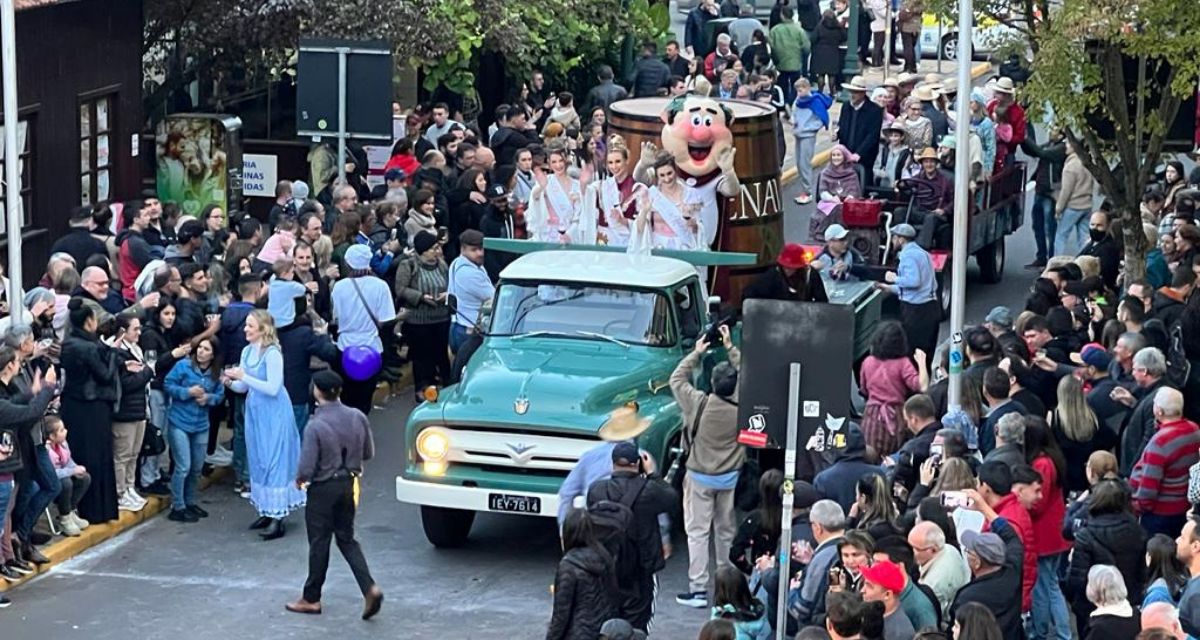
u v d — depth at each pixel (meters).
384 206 20.78
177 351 16.67
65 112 22.70
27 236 22.03
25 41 21.72
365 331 18.59
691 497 15.09
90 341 16.12
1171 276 19.30
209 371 16.92
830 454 13.89
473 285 19.69
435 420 15.65
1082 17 18.16
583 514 12.07
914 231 21.31
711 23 38.19
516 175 22.62
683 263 17.62
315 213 19.73
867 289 20.45
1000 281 26.02
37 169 22.23
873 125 26.30
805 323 11.20
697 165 18.88
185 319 16.81
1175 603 11.77
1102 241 21.20
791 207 30.83
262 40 26.45
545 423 15.42
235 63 27.41
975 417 15.04
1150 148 19.67
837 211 23.02
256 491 16.55
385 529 16.97
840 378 11.20
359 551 14.69
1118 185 20.09
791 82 37.69
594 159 25.12
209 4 26.33
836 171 24.55
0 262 21.48
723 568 12.05
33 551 15.50
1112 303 19.00
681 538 16.75
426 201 21.08
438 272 20.22
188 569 15.77
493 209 21.89
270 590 15.31
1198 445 13.50
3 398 14.56
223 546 16.38
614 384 15.82
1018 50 19.66
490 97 31.84
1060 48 18.72
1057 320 16.94
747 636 11.91
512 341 16.78
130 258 19.05
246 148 27.58
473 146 23.34
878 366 16.44
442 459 15.65
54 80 22.41
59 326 16.89
